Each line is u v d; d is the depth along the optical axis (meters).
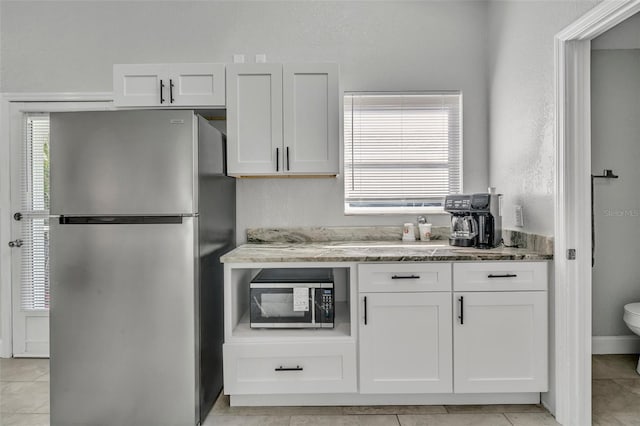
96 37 2.79
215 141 2.22
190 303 1.89
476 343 2.02
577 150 1.86
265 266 2.03
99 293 1.90
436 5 2.77
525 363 2.01
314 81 2.38
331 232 2.73
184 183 1.88
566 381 1.89
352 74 2.77
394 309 2.02
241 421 1.98
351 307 2.04
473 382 2.02
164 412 1.90
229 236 2.55
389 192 2.79
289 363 2.04
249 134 2.38
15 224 2.84
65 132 1.89
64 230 1.90
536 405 2.09
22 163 2.84
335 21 2.77
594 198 2.84
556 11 1.91
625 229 2.85
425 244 2.53
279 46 2.77
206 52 2.78
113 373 1.91
